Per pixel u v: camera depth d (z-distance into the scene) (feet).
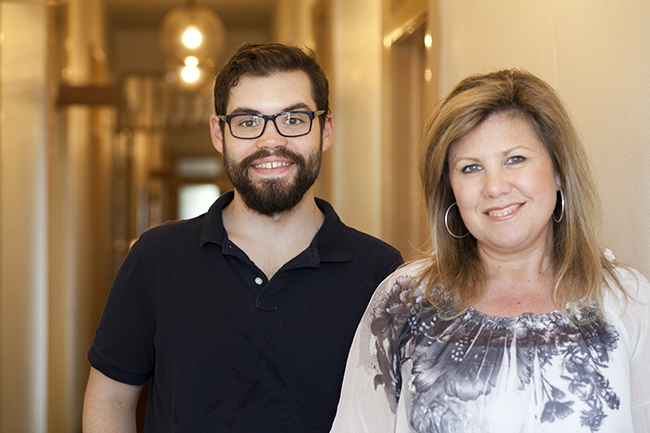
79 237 15.24
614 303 3.89
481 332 3.94
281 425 4.78
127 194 20.31
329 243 5.15
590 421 3.62
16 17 11.30
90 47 19.27
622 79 4.52
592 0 4.82
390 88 10.44
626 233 4.56
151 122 23.16
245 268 5.02
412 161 10.52
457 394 3.83
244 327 4.86
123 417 5.25
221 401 4.77
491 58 6.40
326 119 5.46
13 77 11.16
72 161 14.32
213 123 5.42
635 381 3.83
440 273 4.29
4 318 10.63
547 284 4.11
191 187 38.34
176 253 5.16
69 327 14.03
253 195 4.96
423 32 9.73
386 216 10.59
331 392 4.85
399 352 4.25
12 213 11.13
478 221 4.01
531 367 3.75
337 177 15.17
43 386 12.16
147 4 25.14
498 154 3.90
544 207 3.91
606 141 4.74
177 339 4.92
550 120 3.92
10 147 11.00
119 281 5.22
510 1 6.01
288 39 22.02
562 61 5.24
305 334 4.88
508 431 3.69
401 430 4.09
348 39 13.73
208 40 16.65
